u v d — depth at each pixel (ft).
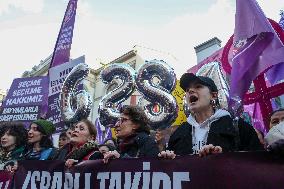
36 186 8.94
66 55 23.26
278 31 11.53
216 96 8.06
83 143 10.44
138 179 7.15
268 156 5.69
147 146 8.21
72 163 8.40
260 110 11.82
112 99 16.49
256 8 10.16
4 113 21.56
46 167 8.92
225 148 6.82
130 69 16.57
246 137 6.97
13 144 12.41
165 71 15.28
